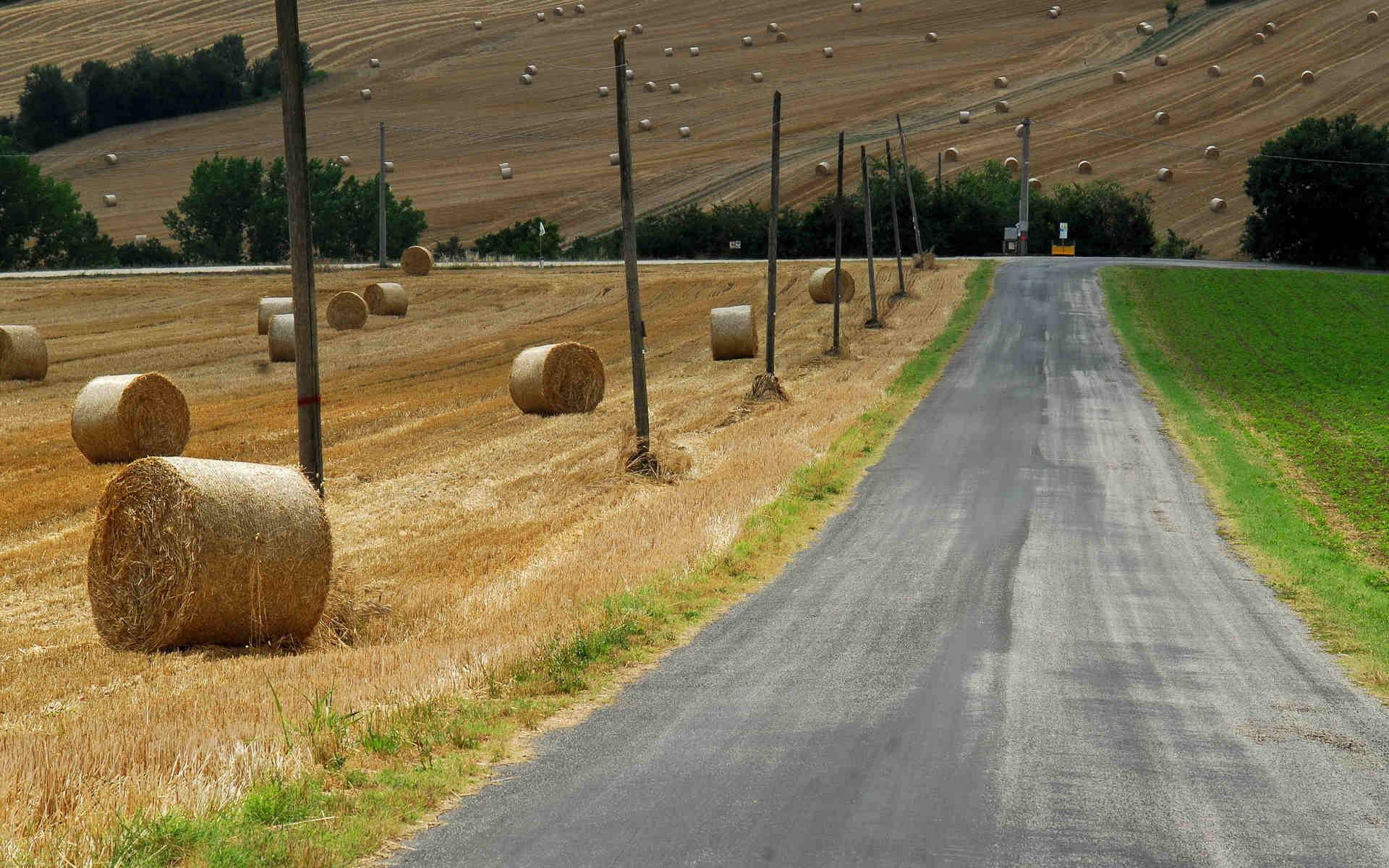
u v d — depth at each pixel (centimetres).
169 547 3562
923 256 17988
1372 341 12006
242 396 9862
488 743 2417
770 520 4934
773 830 1998
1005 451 6888
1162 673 3092
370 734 2352
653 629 3422
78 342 13275
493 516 5512
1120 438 7369
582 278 18250
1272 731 2620
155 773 2080
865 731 2544
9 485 6431
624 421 8206
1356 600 3975
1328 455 7062
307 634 3756
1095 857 1920
